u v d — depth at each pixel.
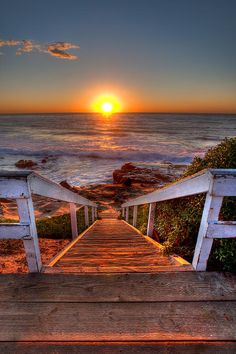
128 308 1.78
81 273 2.17
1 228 2.04
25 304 1.81
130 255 3.46
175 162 34.31
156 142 55.78
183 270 2.22
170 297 1.89
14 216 12.95
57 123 131.75
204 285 2.03
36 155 39.59
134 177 24.80
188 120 164.62
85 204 7.41
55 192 2.92
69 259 3.03
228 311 1.77
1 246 4.95
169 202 4.16
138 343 1.51
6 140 59.16
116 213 15.83
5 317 1.70
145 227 6.03
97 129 93.38
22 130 90.62
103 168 31.94
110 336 1.55
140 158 37.19
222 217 2.65
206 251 2.16
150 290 1.97
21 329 1.60
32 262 2.15
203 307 1.80
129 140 59.53
